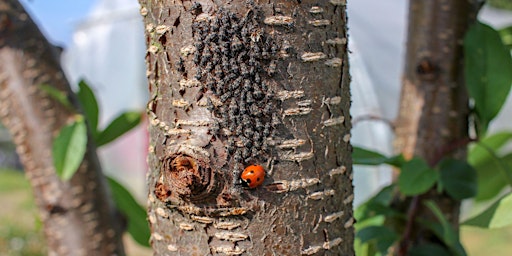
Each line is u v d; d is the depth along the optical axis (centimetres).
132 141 201
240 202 28
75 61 195
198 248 28
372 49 103
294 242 28
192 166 28
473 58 37
